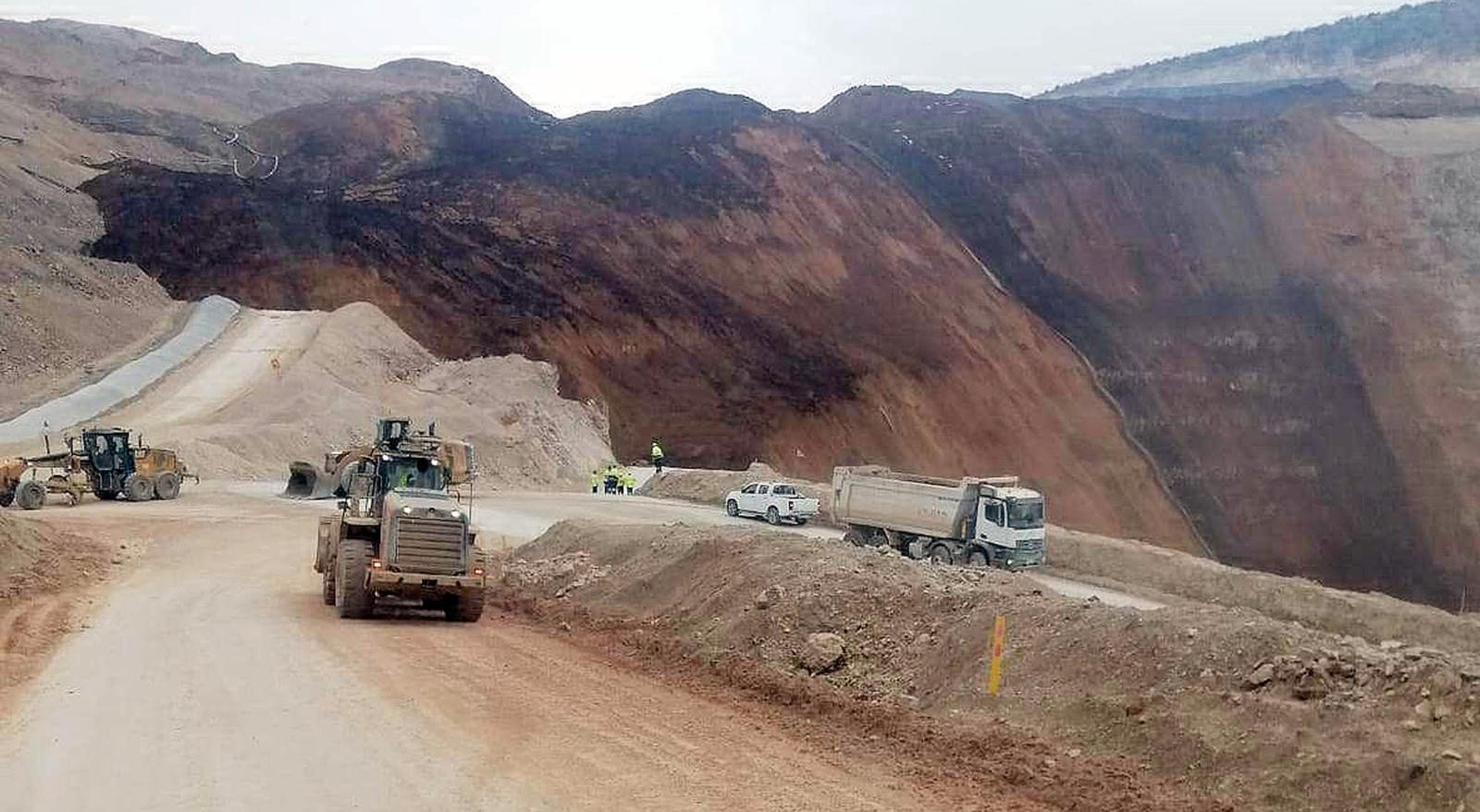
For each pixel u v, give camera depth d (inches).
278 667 528.7
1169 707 378.6
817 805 344.5
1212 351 3538.4
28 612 652.1
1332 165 4052.7
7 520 874.8
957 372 3115.2
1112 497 2970.0
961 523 1300.4
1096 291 3740.2
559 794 346.6
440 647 597.3
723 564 652.7
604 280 3083.2
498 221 3309.5
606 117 4751.5
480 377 2541.8
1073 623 449.1
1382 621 1058.1
